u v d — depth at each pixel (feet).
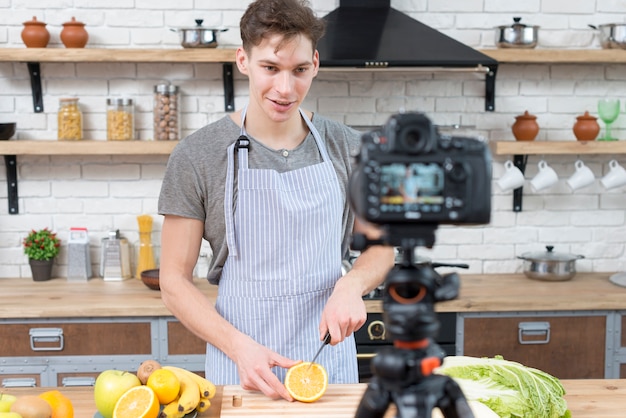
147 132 11.87
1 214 11.82
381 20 11.03
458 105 12.01
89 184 11.87
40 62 11.57
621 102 12.21
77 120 11.32
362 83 11.86
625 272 12.03
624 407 5.69
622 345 10.55
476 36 12.01
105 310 9.95
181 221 6.32
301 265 6.36
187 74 11.80
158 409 4.93
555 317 10.45
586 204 12.30
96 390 5.02
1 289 10.99
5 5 11.55
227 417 5.05
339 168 6.68
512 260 12.30
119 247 11.59
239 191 6.27
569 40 12.12
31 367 10.08
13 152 10.81
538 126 11.59
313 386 5.38
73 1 11.61
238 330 6.14
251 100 6.33
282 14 5.51
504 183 11.62
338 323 5.62
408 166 2.89
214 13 11.76
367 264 6.35
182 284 6.12
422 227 2.97
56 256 11.88
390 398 3.25
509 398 5.21
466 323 10.37
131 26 11.69
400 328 3.08
